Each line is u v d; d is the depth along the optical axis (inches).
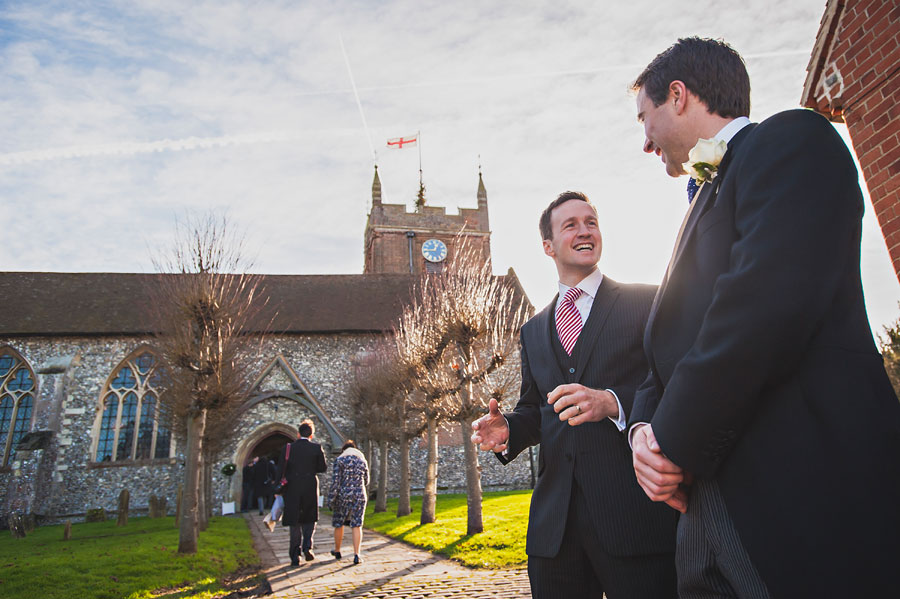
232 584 282.0
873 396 37.6
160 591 266.2
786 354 36.9
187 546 360.2
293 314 1041.5
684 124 54.6
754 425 39.6
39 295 1002.7
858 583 34.2
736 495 39.6
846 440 36.5
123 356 952.9
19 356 936.3
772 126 44.4
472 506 378.6
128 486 891.4
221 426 695.1
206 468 751.7
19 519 606.5
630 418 56.8
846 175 39.8
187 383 436.8
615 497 73.4
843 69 150.2
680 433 40.2
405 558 312.7
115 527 635.5
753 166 43.3
